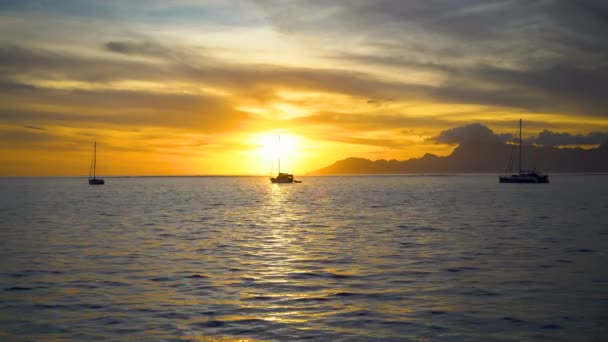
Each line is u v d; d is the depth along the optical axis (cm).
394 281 2370
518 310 1894
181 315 1841
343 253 3170
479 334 1639
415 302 2008
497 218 5572
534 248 3347
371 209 7125
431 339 1595
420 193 12725
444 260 2906
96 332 1664
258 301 2022
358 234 4162
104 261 2894
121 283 2333
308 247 3428
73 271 2603
